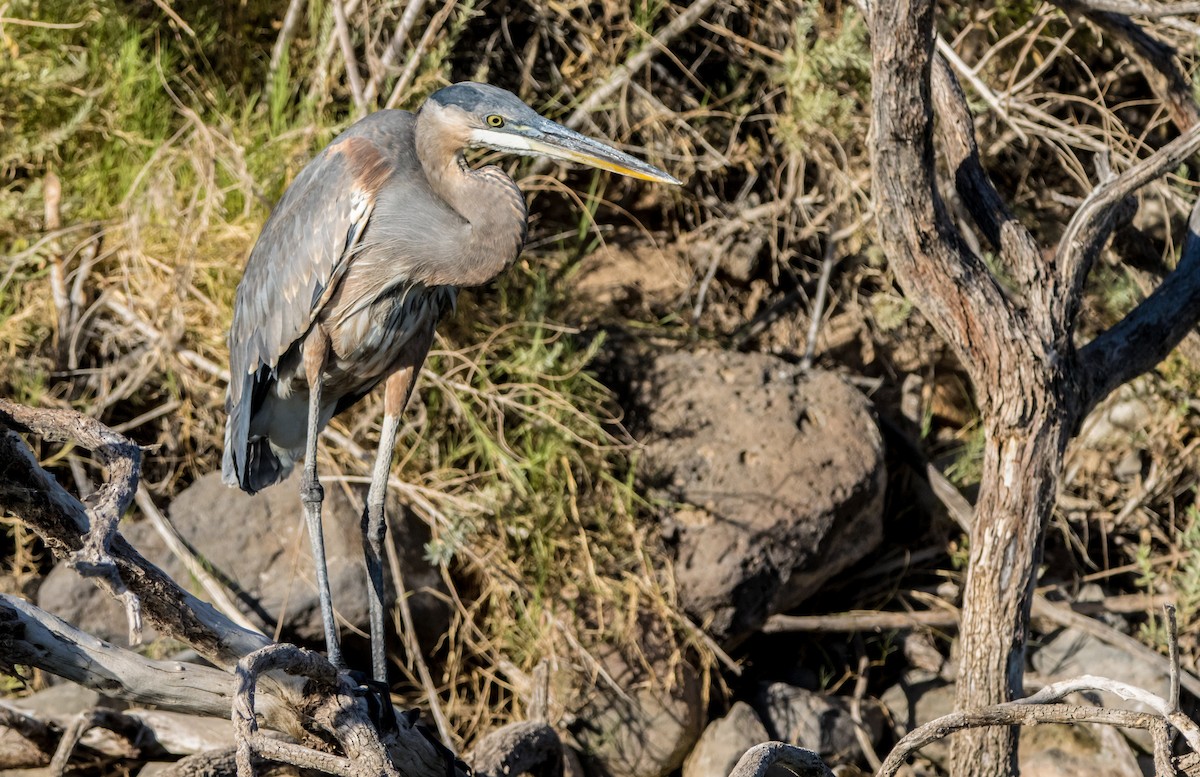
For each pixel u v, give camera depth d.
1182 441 11.46
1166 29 10.88
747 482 10.29
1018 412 7.44
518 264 11.05
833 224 11.88
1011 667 7.55
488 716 9.42
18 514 5.36
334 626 7.22
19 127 10.20
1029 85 11.77
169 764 8.28
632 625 9.66
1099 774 9.59
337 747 5.93
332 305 7.54
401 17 11.46
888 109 7.09
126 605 4.24
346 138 7.52
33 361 9.84
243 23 11.55
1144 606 10.61
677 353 11.33
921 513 11.36
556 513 9.88
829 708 9.98
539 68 12.63
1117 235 9.77
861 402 11.01
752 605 10.07
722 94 12.61
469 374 10.12
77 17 10.65
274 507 9.49
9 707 8.11
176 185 10.59
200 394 10.02
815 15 10.82
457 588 9.88
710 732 9.66
